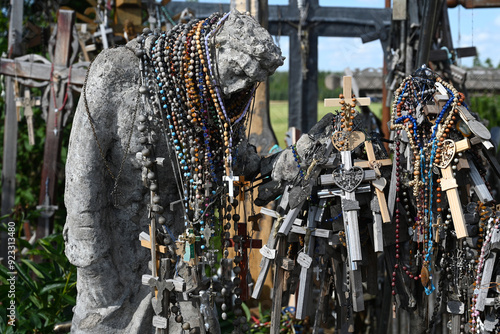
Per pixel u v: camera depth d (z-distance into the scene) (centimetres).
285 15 706
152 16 603
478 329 258
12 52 551
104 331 275
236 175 283
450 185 253
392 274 277
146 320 277
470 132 258
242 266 291
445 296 280
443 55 522
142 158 261
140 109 262
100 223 268
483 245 256
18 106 533
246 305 464
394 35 519
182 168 266
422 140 264
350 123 270
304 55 712
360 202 270
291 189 274
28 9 685
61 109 518
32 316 366
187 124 262
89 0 577
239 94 266
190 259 261
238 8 471
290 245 282
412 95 270
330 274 289
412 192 270
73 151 263
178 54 249
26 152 693
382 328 362
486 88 1088
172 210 273
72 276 397
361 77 861
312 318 421
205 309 263
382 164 269
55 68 514
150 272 286
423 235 262
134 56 264
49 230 526
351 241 259
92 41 578
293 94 725
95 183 264
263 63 249
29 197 680
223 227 281
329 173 271
